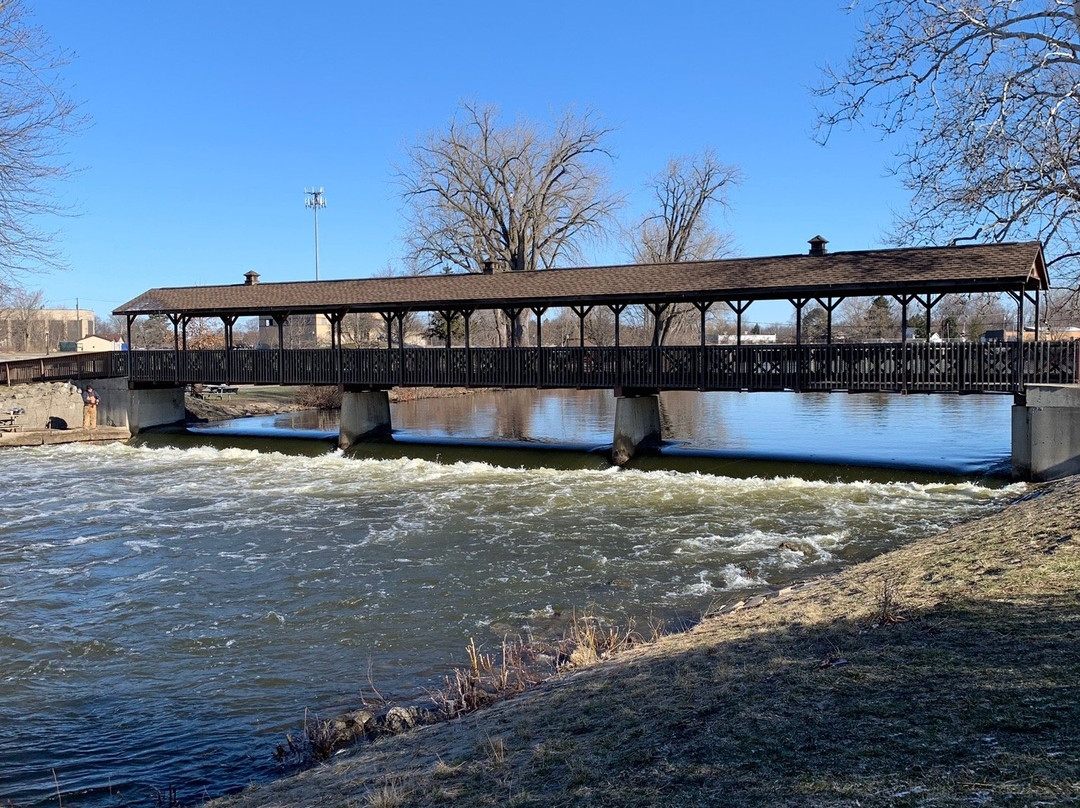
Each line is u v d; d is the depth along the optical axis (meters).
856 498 17.84
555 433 31.30
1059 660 5.43
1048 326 24.17
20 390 31.25
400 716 7.31
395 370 26.81
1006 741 4.30
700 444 26.27
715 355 22.11
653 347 22.91
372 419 28.66
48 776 6.92
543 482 21.02
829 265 21.33
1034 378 18.33
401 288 27.61
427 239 47.22
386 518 17.23
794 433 29.23
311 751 7.05
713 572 12.63
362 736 7.19
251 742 7.47
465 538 15.33
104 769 7.03
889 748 4.45
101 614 11.47
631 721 5.69
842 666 6.05
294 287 30.42
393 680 8.85
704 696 5.91
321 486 21.31
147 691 8.86
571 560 13.59
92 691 8.91
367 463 24.94
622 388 23.38
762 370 21.48
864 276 20.03
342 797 5.38
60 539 15.87
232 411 41.69
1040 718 4.54
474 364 25.61
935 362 19.38
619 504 18.08
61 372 33.56
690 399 48.03
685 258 50.28
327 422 38.25
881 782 4.05
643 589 11.87
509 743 5.79
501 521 16.69
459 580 12.62
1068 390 17.33
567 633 10.05
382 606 11.49
